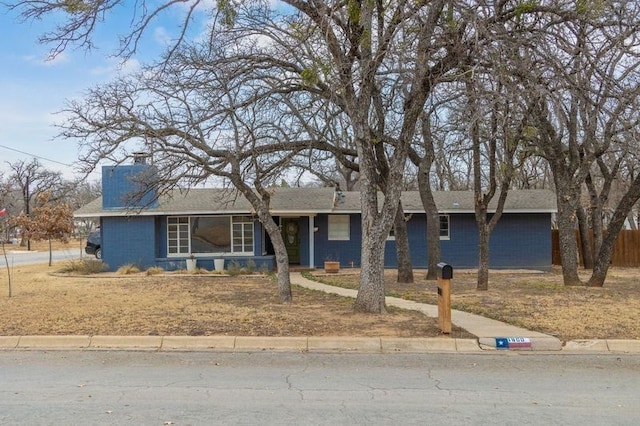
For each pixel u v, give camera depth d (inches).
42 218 1071.6
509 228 997.8
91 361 313.9
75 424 203.2
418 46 398.9
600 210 954.7
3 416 212.5
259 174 529.0
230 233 960.9
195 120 536.4
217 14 410.9
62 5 396.8
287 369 293.1
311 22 418.0
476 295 568.1
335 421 206.4
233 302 517.7
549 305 483.5
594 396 241.8
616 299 521.3
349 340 346.6
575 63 435.8
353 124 434.0
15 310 466.9
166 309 469.7
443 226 1003.3
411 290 630.5
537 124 613.9
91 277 826.8
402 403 230.4
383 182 563.5
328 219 992.2
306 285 703.1
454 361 312.3
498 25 390.0
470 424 203.3
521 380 270.5
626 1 415.5
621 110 410.9
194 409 221.8
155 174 542.3
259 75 496.7
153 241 936.9
